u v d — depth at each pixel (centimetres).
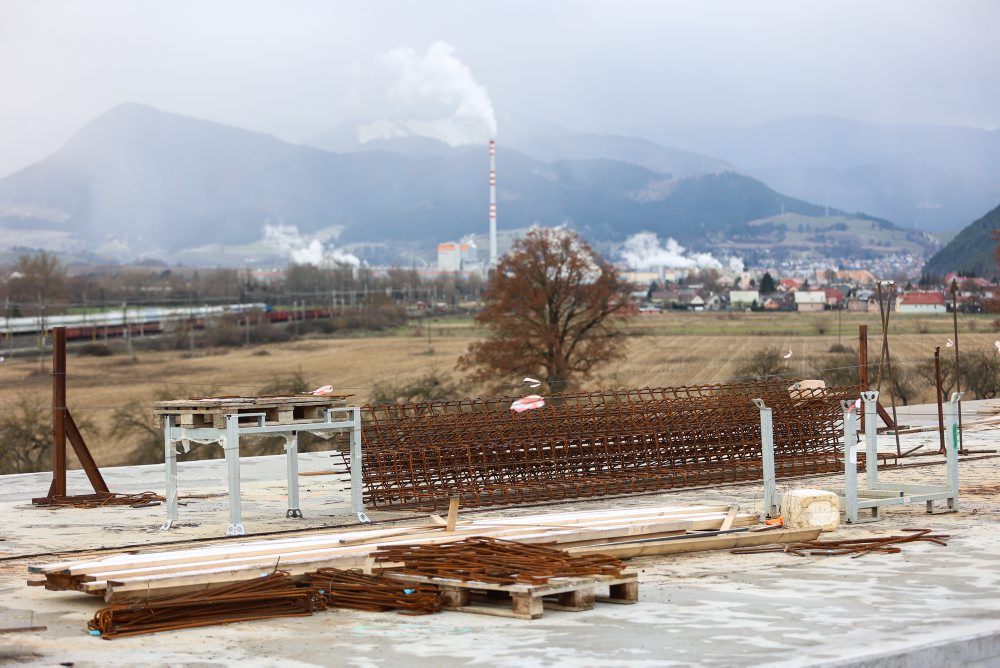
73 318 11075
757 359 6650
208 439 1642
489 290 5609
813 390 2405
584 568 991
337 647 840
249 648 840
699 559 1292
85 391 7031
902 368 6153
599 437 2103
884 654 782
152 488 2397
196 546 1455
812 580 1135
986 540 1409
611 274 5522
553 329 5422
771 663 757
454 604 986
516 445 2000
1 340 10144
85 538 1586
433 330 12375
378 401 5422
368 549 1144
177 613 939
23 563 1335
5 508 2019
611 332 5691
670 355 8256
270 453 4478
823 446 2425
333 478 2561
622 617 948
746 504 1856
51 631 924
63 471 2091
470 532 1292
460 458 1966
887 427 3312
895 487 1727
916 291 14838
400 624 930
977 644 843
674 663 768
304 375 7650
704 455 2220
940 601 1010
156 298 14638
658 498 1984
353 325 12731
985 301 9200
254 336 11288
